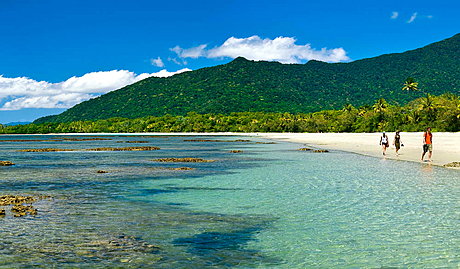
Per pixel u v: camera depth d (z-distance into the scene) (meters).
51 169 31.61
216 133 182.38
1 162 37.00
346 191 19.20
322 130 153.88
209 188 21.02
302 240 11.48
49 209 15.69
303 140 90.94
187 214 14.83
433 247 10.66
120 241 11.41
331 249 10.66
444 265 9.44
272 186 21.36
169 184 22.59
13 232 12.22
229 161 37.97
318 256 10.16
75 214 14.80
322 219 13.78
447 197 17.23
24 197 17.94
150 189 20.81
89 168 32.28
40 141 114.44
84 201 17.45
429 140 33.50
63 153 54.59
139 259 9.93
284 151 53.59
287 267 9.45
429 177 23.67
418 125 120.81
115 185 22.36
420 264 9.52
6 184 22.88
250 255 10.27
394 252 10.34
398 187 20.08
